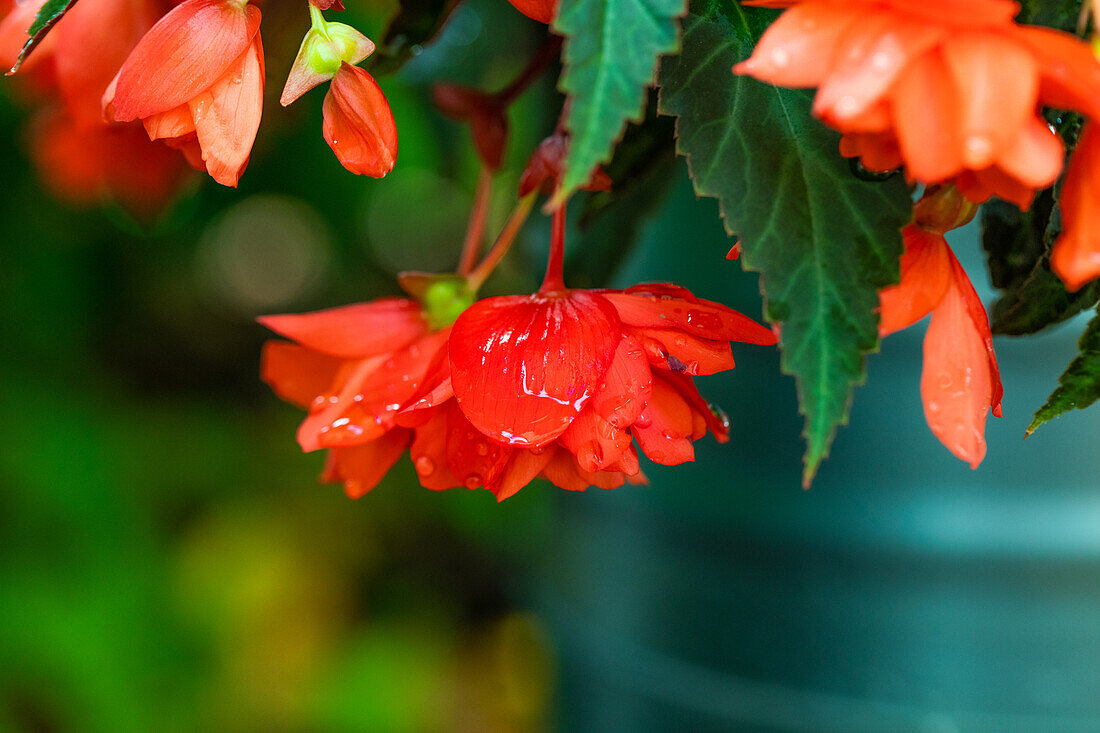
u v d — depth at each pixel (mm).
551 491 707
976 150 396
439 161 657
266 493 1483
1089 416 547
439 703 1553
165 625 1286
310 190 1231
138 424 1349
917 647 558
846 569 561
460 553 1646
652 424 446
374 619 1564
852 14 405
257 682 1375
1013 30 401
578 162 405
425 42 486
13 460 1171
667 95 432
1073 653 554
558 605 696
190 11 437
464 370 439
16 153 1049
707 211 562
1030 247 465
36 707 1184
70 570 1212
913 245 440
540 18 444
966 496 551
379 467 468
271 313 1554
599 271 538
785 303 424
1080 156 412
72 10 466
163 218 556
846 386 421
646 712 608
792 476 562
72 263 1204
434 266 1574
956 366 439
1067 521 549
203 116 437
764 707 573
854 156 427
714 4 437
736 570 574
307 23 517
